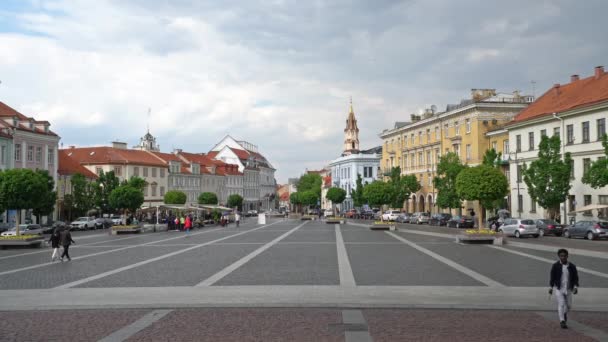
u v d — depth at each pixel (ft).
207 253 93.61
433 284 55.21
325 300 46.32
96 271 68.74
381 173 335.88
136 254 93.66
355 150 452.76
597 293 49.32
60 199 244.42
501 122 226.38
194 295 49.26
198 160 421.59
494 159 193.88
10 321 39.40
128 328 36.70
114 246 114.83
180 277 61.72
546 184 157.17
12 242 112.16
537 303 44.73
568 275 36.60
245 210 489.26
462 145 238.89
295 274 63.57
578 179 167.22
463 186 123.13
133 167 316.19
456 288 52.54
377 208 341.41
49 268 73.26
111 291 51.98
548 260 78.54
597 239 127.34
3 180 116.16
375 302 45.32
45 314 41.86
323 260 79.87
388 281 57.47
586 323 37.91
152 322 38.55
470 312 41.75
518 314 41.01
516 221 143.43
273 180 585.63
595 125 160.04
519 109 226.99
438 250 97.09
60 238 84.69
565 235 139.13
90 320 39.47
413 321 38.45
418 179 289.74
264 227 213.46
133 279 60.39
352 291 50.96
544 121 182.29
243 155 503.20
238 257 85.40
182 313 41.70
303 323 37.86
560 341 32.89
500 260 78.84
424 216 239.09
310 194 443.32
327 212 380.78
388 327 36.55
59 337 34.42
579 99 173.27
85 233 183.93
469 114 231.30
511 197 203.10
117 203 212.43
